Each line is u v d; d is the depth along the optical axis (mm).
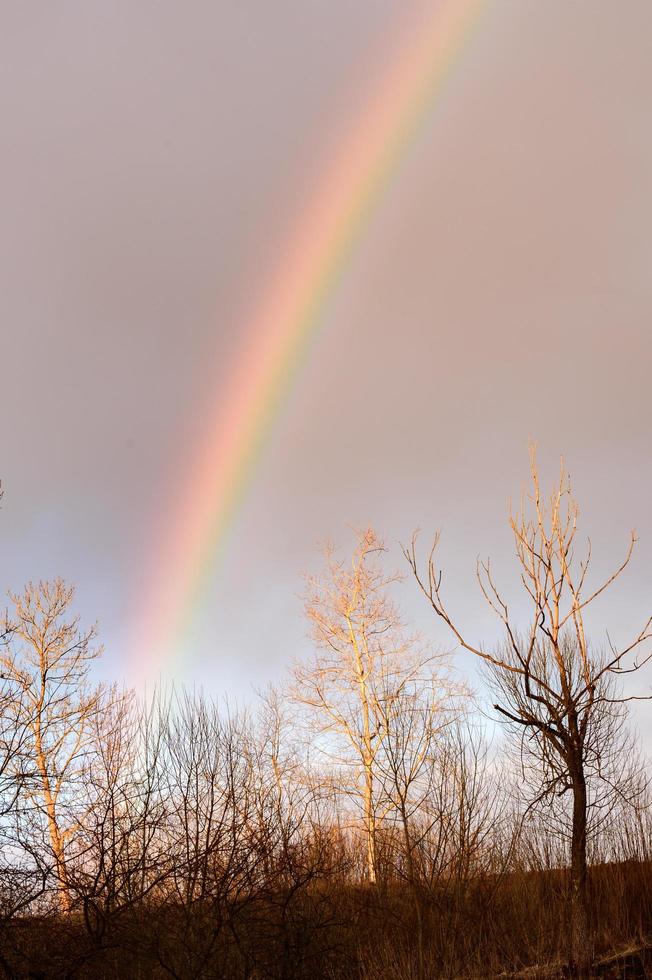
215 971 14477
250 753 18984
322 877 17125
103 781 16281
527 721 11594
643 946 13570
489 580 11891
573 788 11617
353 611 29219
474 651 11891
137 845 15633
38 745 18047
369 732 26609
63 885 13766
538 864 17516
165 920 14922
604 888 16422
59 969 13062
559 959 13609
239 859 15828
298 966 15359
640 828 17922
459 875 17297
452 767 19031
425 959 15352
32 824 13281
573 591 11797
